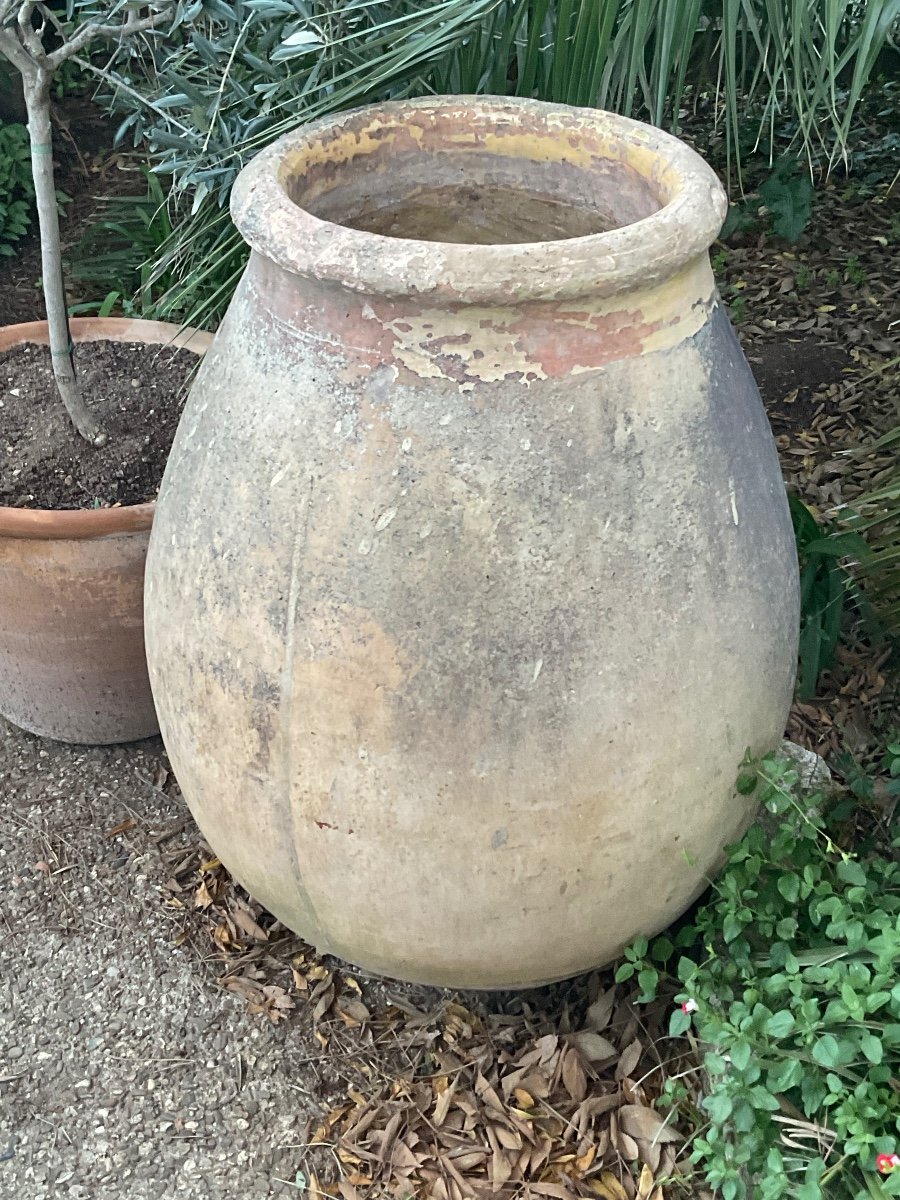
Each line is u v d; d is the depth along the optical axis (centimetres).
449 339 136
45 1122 189
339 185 175
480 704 142
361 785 149
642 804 152
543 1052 190
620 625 142
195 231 230
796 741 250
